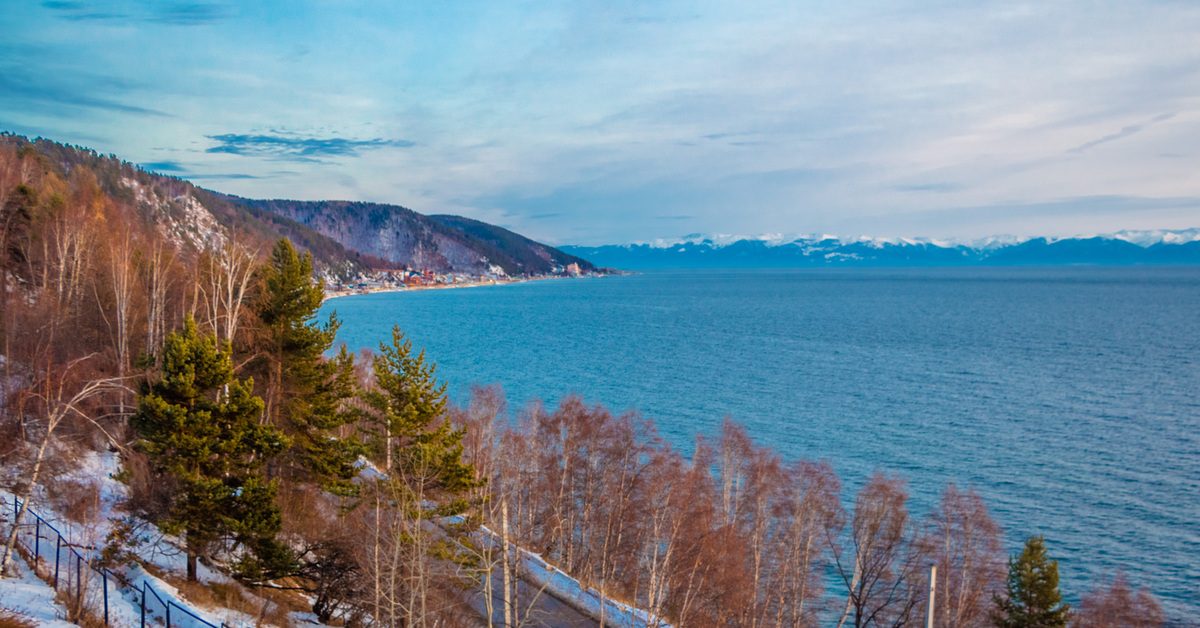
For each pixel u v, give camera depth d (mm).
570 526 51188
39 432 28594
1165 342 179125
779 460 52812
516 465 53875
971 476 71938
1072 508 63188
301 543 28344
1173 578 50344
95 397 33531
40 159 82000
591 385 120625
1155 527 58969
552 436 58094
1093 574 50906
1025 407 104500
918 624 41969
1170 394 114500
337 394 33594
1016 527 58875
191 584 24078
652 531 45094
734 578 39781
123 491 28953
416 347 165750
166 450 23453
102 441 34031
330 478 30422
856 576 45281
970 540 43938
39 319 39938
